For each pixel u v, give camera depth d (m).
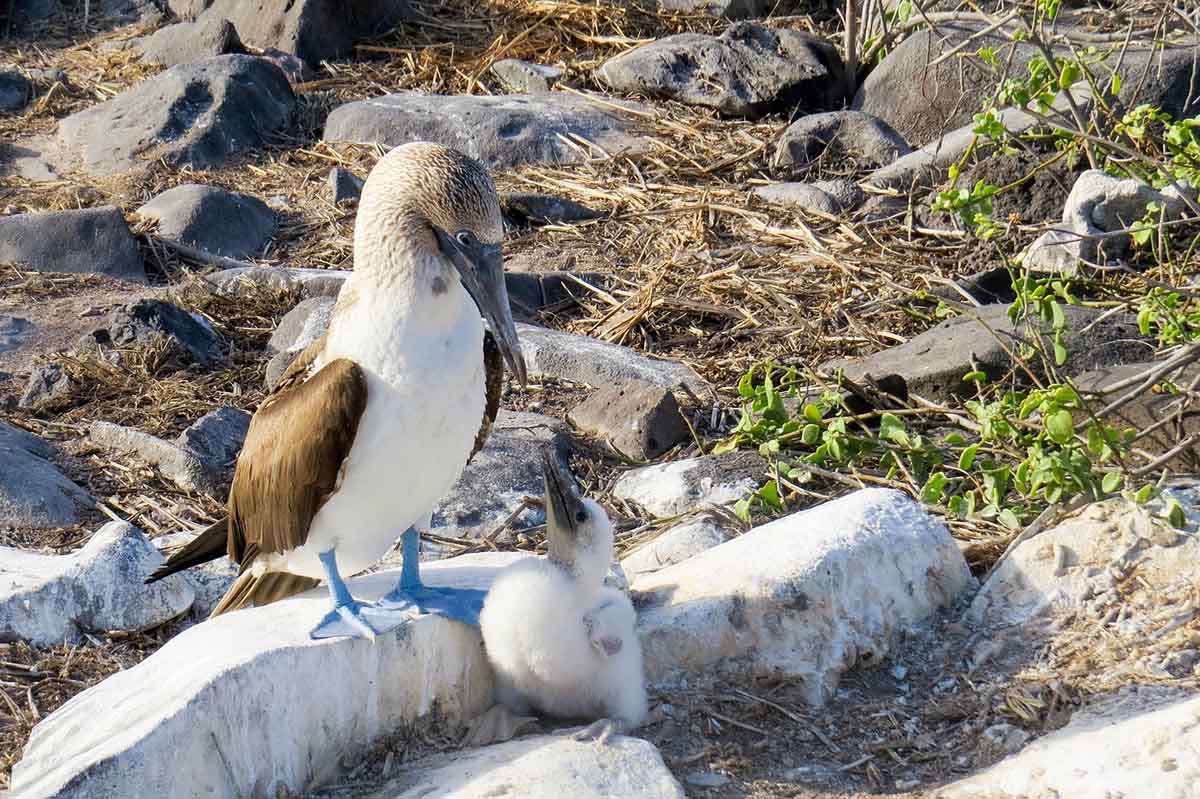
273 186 19.78
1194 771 7.46
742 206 18.48
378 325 8.17
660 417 13.01
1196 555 9.54
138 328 14.80
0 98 22.72
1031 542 9.91
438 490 8.70
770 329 15.20
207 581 10.59
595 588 8.41
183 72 21.70
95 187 19.58
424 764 8.27
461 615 8.63
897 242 17.23
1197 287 12.44
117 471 12.44
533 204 18.45
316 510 8.48
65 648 9.77
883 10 21.00
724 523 11.20
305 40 23.84
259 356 14.86
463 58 24.06
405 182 8.18
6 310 15.77
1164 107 18.17
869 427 13.22
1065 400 10.20
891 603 9.43
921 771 8.37
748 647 9.07
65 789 7.10
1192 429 11.41
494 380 9.24
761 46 22.09
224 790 7.64
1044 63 13.15
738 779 8.24
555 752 7.84
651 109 21.83
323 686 8.08
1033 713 8.59
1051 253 15.73
